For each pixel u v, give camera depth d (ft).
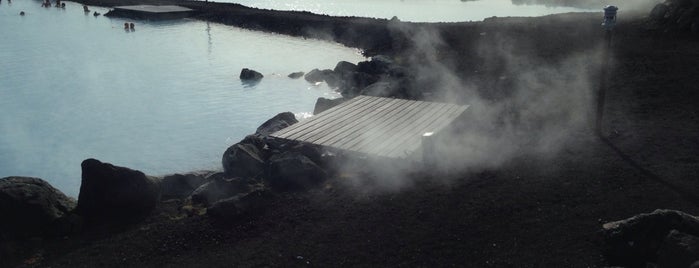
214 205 29.68
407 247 25.45
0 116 52.95
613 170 31.55
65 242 28.58
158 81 65.67
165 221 30.09
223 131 49.24
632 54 58.44
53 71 69.77
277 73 69.62
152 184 32.32
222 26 106.11
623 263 23.31
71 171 41.47
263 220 29.09
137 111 54.60
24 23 106.93
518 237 25.62
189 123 51.26
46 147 45.78
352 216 28.66
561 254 24.13
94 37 93.15
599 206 27.73
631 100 44.47
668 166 31.76
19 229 29.19
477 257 24.38
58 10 125.18
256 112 54.44
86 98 58.59
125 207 31.09
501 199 29.09
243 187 32.99
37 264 26.37
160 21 111.45
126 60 76.43
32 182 31.27
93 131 49.24
